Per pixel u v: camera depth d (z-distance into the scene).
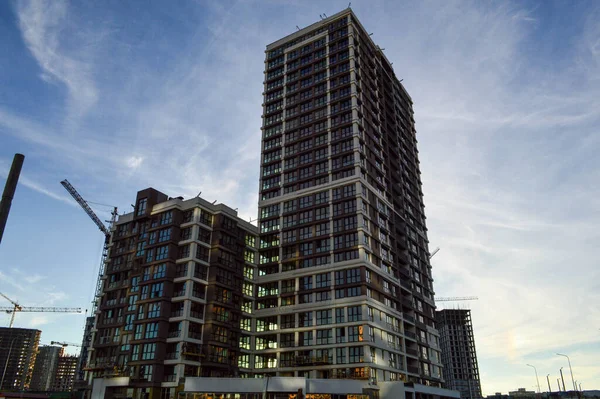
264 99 138.50
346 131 118.19
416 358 111.81
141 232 109.12
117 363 96.94
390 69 152.88
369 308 98.81
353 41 129.25
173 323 95.12
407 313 117.56
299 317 105.06
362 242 103.50
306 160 121.56
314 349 99.94
